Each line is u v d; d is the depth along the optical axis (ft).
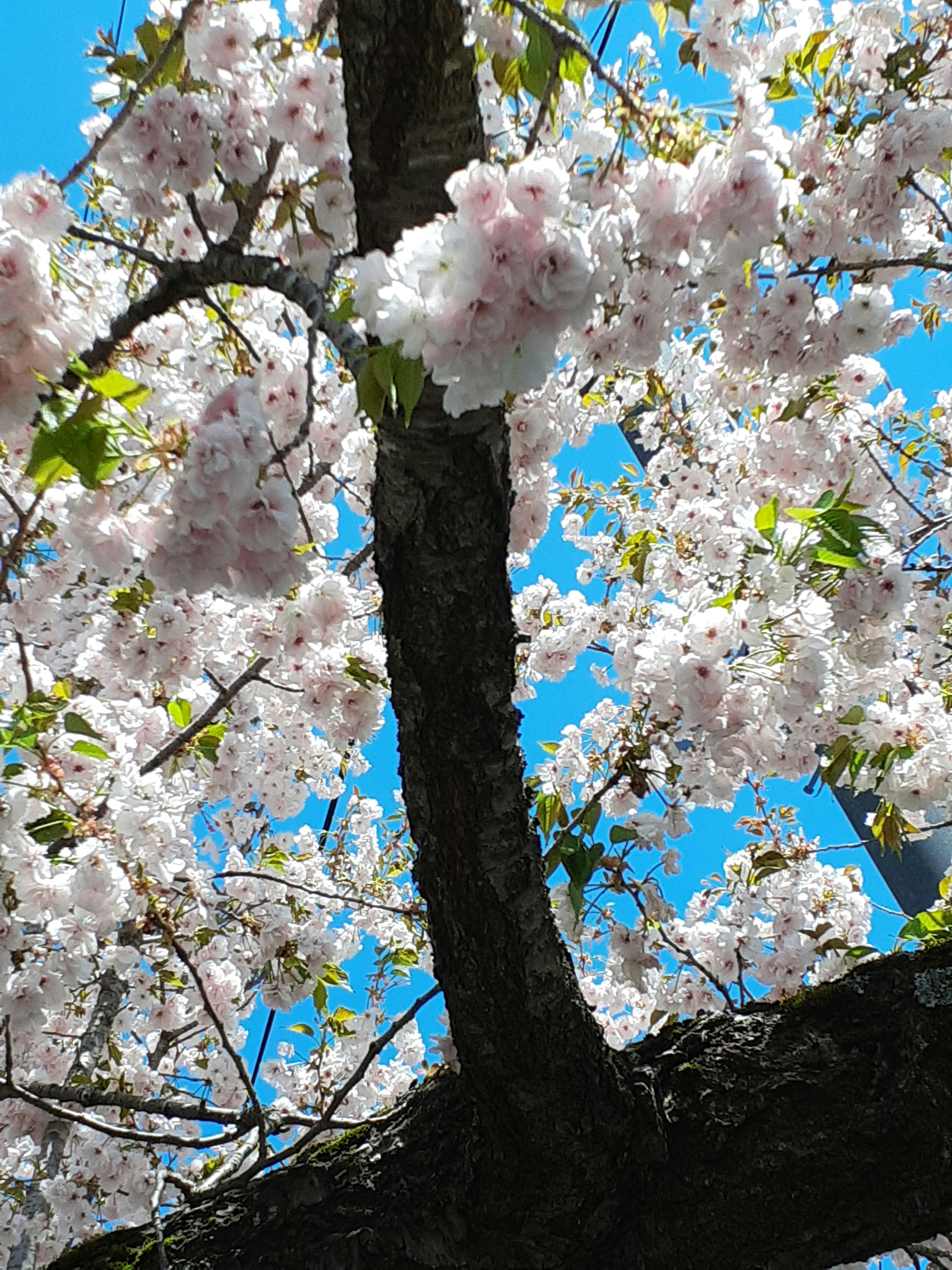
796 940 6.49
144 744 5.79
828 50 4.31
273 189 4.25
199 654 5.25
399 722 3.56
